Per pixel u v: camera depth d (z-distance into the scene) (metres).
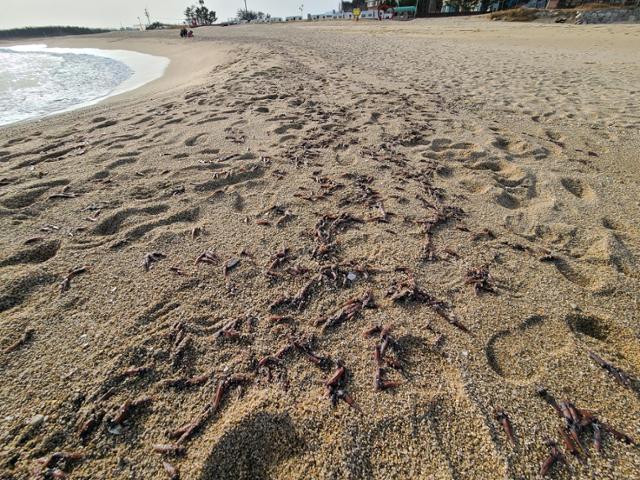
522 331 1.91
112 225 2.76
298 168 3.70
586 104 6.12
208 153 4.05
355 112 5.59
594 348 1.82
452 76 8.73
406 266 2.35
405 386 1.62
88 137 4.66
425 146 4.29
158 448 1.40
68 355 1.73
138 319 1.93
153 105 6.32
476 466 1.35
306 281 2.22
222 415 1.51
